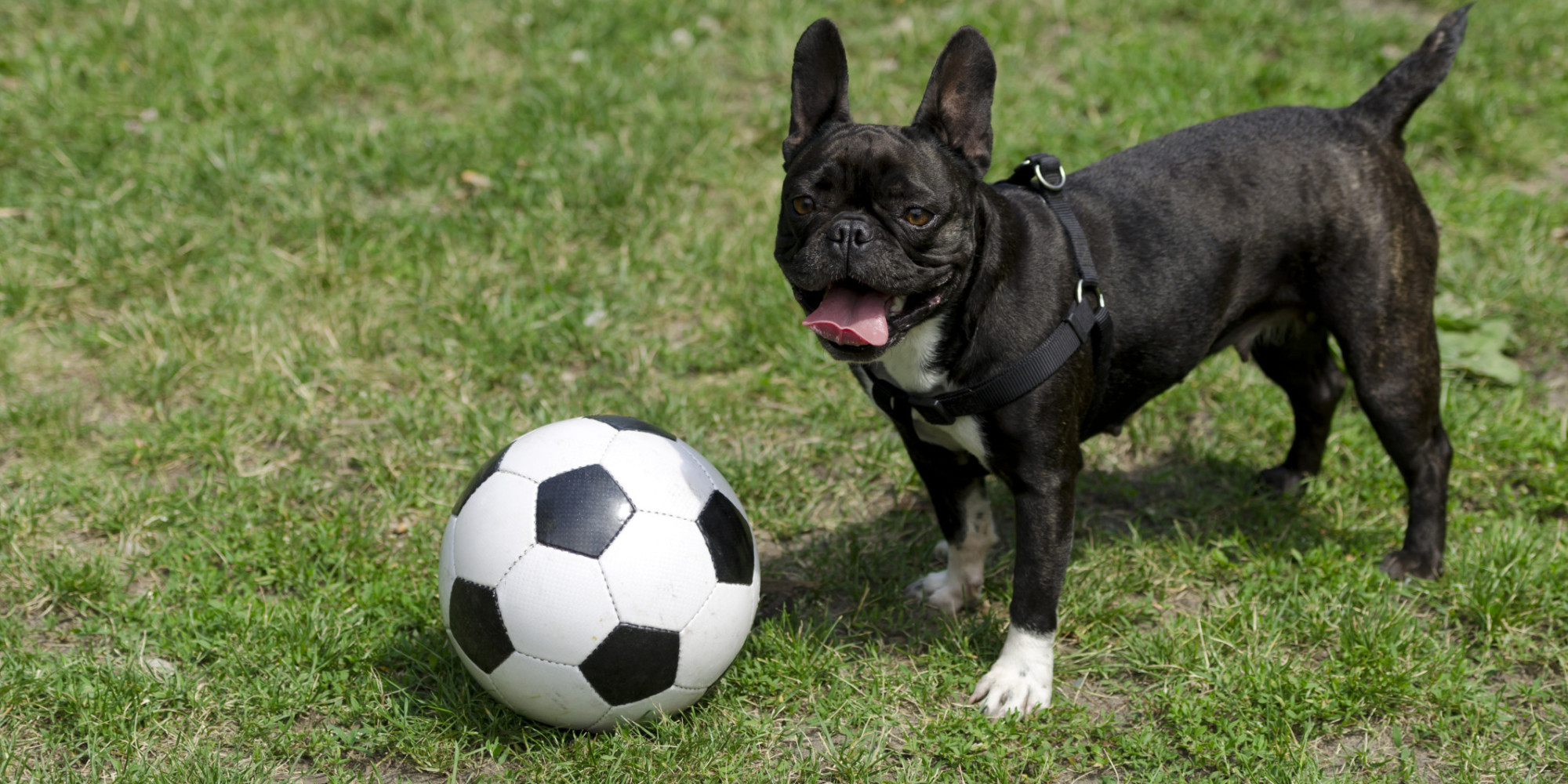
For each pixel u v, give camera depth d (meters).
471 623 4.46
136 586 5.70
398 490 6.33
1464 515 6.19
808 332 7.52
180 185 8.62
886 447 6.75
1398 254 5.30
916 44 10.48
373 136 9.20
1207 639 5.31
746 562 4.70
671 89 9.92
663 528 4.45
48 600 5.53
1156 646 5.25
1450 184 8.84
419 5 10.89
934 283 4.38
